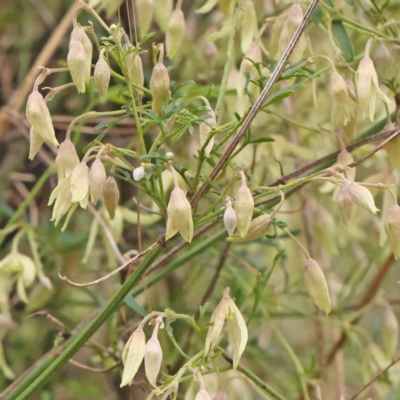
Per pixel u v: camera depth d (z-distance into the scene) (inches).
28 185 43.3
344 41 32.6
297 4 32.2
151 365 29.3
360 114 31.9
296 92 37.7
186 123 30.0
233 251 38.2
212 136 30.1
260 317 38.3
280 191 30.1
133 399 36.7
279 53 32.2
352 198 29.9
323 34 36.1
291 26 32.1
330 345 43.8
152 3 33.8
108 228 36.7
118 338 35.9
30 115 29.9
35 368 33.7
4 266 36.1
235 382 35.0
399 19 35.2
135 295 33.5
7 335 41.0
